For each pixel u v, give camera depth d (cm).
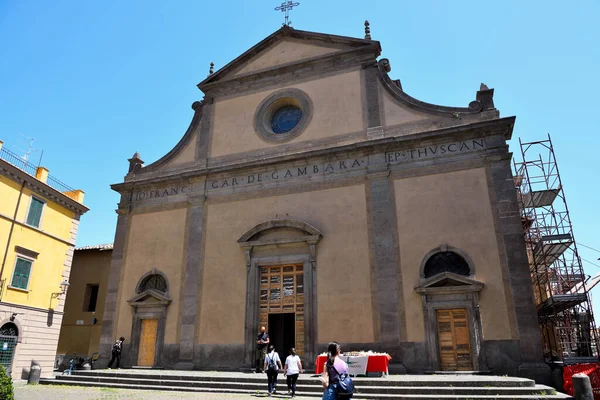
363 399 1260
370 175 1912
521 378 1380
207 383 1529
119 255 2234
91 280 2881
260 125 2231
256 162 2102
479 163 1788
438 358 1616
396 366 1628
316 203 1967
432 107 1956
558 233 1958
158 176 2341
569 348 1944
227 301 1969
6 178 2152
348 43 2189
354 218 1888
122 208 2319
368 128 2017
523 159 2009
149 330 2077
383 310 1723
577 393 1101
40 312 2303
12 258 2153
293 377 1323
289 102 2270
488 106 1875
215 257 2059
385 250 1792
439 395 1244
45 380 1777
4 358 2070
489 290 1625
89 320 2783
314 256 1883
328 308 1803
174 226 2191
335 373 752
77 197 2673
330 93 2152
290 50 2312
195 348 1945
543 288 2109
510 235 1659
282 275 1956
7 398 873
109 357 2061
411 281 1727
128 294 2155
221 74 2422
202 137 2336
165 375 1633
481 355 1564
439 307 1662
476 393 1238
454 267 1705
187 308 2016
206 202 2169
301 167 2052
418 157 1880
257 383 1495
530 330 1538
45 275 2358
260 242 1973
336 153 1992
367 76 2111
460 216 1747
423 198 1819
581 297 1670
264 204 2058
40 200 2355
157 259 2162
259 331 1906
